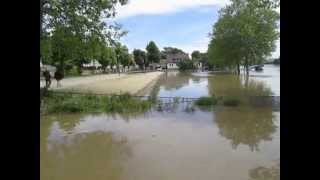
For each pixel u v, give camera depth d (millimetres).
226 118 20250
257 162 11180
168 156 12039
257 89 38719
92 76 63812
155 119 20172
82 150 13125
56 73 36906
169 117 20812
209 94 33938
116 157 12023
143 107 24156
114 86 41188
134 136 15539
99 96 27141
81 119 20281
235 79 58438
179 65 115562
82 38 28375
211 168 10594
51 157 12156
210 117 20719
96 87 39000
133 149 13164
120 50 32781
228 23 57594
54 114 21859
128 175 10070
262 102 26516
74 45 28000
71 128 17516
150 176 9938
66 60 31562
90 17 28656
